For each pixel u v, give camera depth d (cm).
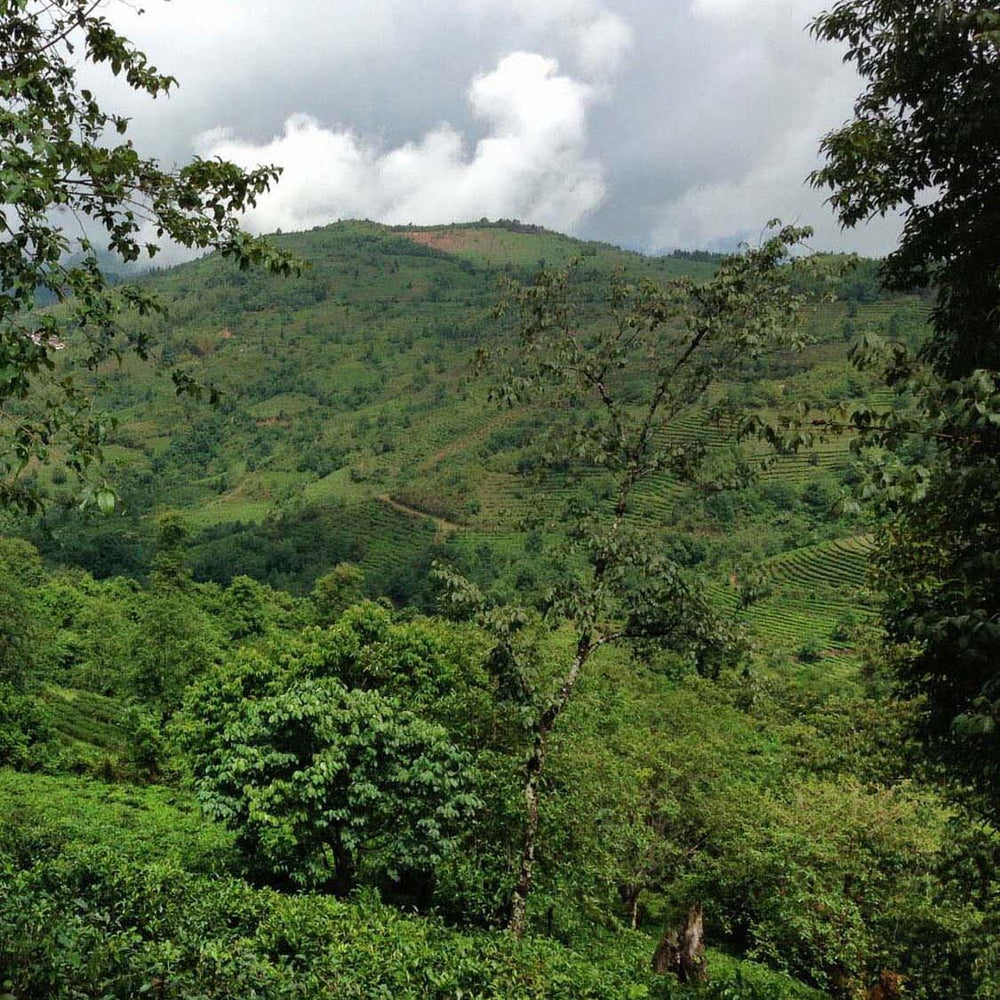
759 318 1322
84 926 874
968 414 595
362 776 1780
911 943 1909
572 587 1418
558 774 1894
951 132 891
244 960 866
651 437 1483
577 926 1995
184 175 661
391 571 13375
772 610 8856
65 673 6850
